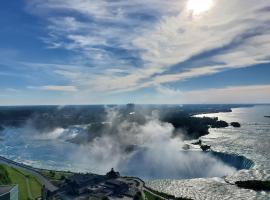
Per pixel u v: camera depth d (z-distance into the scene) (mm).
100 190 187125
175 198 181875
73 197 176250
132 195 180875
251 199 192000
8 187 158875
